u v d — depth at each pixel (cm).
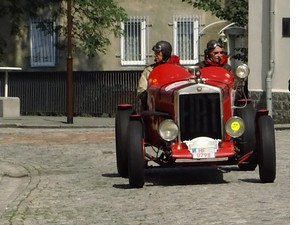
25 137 2591
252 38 3064
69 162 1888
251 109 1526
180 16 4359
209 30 4338
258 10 3045
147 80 1516
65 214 1167
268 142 1395
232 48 3791
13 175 1661
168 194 1324
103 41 4197
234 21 3619
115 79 3822
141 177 1388
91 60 4366
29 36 4372
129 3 4375
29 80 3934
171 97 1395
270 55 3002
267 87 2978
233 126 1371
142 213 1153
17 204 1262
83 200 1295
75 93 3859
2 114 3578
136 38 4381
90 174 1652
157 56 1519
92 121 3378
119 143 1517
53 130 2969
